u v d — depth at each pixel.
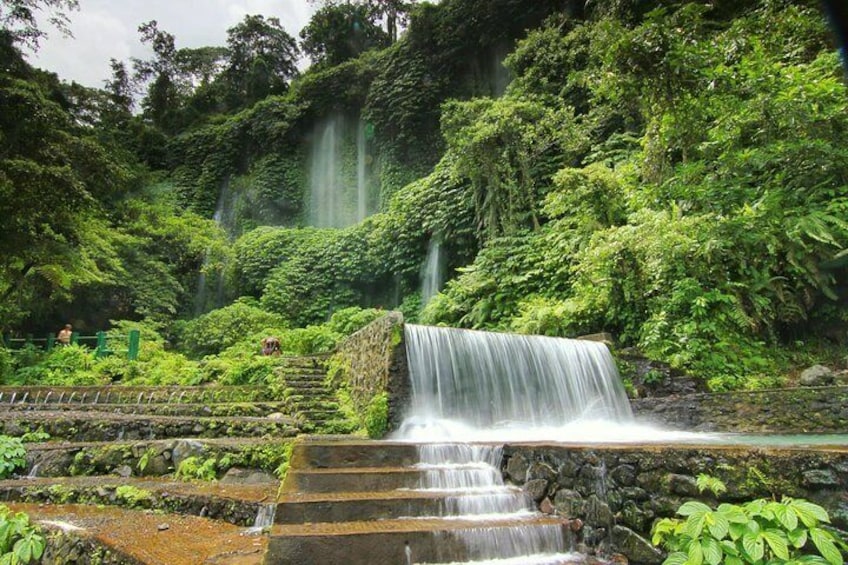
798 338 8.34
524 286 11.89
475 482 4.25
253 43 41.53
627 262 8.99
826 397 6.18
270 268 22.81
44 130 13.23
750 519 2.29
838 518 2.52
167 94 42.25
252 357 11.07
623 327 9.30
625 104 9.90
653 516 3.21
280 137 30.52
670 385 7.94
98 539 3.64
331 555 3.05
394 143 25.05
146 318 19.72
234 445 5.41
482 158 14.36
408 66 25.47
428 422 6.75
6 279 14.33
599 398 8.12
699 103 8.45
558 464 3.89
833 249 7.76
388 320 6.98
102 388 9.09
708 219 8.23
